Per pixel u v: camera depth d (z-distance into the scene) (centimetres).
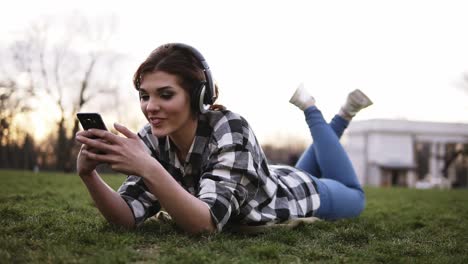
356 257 203
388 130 3775
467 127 3847
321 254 204
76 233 214
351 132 3969
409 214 412
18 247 189
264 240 226
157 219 268
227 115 236
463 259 206
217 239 213
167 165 247
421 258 209
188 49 220
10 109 2931
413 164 3809
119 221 230
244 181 228
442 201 607
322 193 299
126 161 197
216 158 227
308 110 349
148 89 214
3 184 583
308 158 358
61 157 2989
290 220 263
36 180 709
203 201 214
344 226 272
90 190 220
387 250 220
